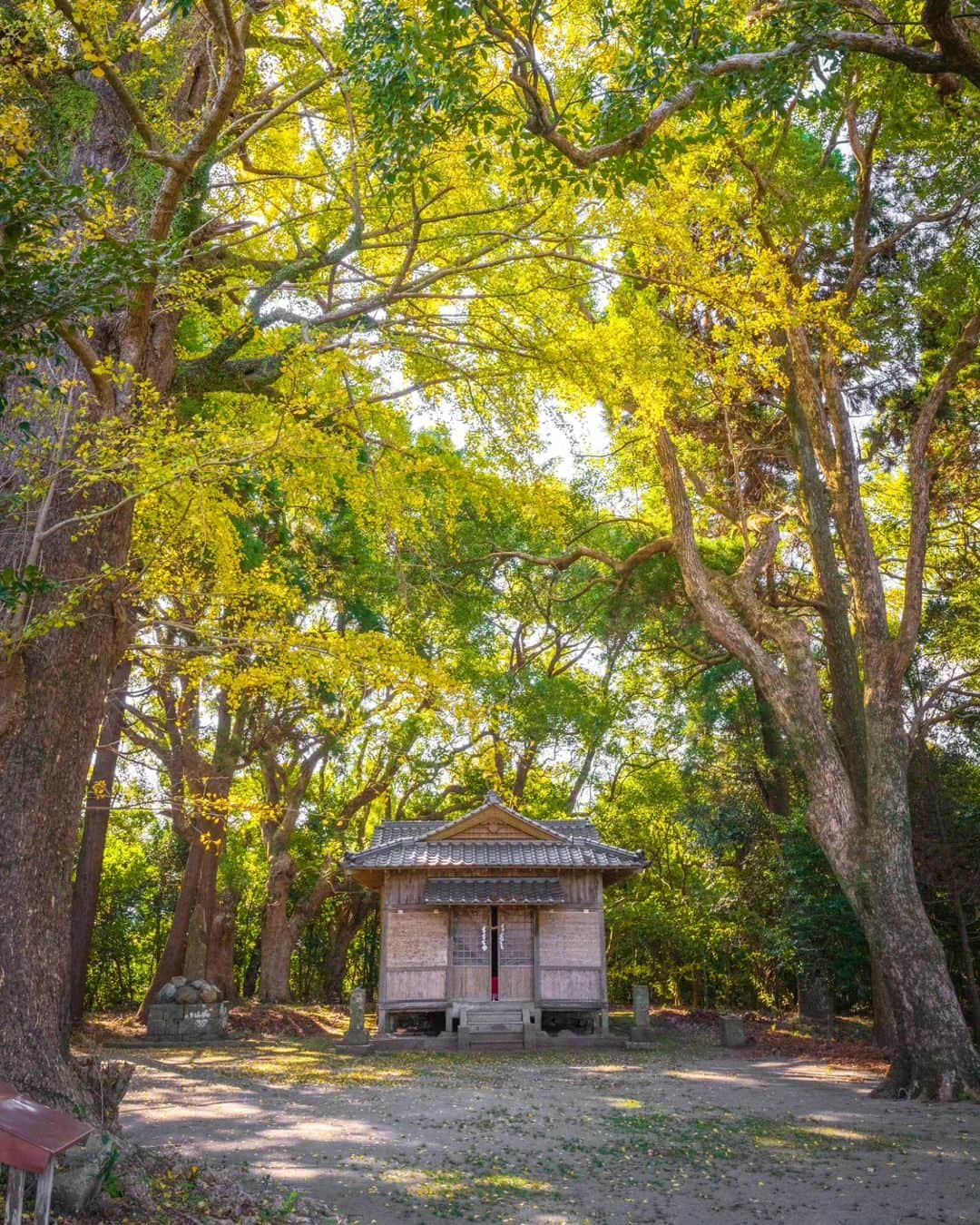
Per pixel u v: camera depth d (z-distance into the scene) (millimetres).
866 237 15461
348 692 10562
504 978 18953
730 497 19828
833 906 17766
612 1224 6609
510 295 9695
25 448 6598
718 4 7496
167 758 19234
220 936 23484
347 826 26203
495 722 9680
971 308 13680
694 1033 20234
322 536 17781
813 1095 12375
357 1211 6617
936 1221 6832
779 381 10773
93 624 7258
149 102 8336
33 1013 6434
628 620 20234
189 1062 15711
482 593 21250
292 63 9594
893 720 14430
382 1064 15523
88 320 7062
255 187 10469
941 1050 12492
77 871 19562
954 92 10609
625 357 9453
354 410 9984
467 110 6551
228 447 7039
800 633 16062
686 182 10695
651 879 26844
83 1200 5523
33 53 6820
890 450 18531
